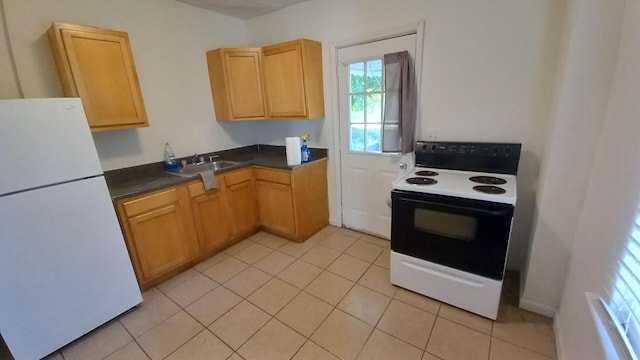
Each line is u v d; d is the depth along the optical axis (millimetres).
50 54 1902
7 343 1426
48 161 1467
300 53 2463
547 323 1640
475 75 1953
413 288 1945
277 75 2666
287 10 2750
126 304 1859
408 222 1830
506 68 1836
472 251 1639
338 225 3074
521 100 1832
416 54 2145
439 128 2193
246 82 2746
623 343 794
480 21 1857
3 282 1387
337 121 2756
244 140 3291
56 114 1473
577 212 1465
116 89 1983
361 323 1722
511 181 1780
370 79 2461
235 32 3041
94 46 1857
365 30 2350
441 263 1773
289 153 2568
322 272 2266
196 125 2809
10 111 1334
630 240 891
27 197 1416
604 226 1109
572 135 1394
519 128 1881
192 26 2666
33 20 1817
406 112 2219
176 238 2232
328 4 2488
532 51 1732
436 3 1986
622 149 1041
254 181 2857
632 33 1066
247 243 2795
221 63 2668
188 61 2674
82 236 1627
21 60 1807
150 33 2379
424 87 2182
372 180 2709
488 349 1494
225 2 2582
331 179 2973
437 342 1558
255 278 2223
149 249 2066
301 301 1941
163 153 2580
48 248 1510
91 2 2035
